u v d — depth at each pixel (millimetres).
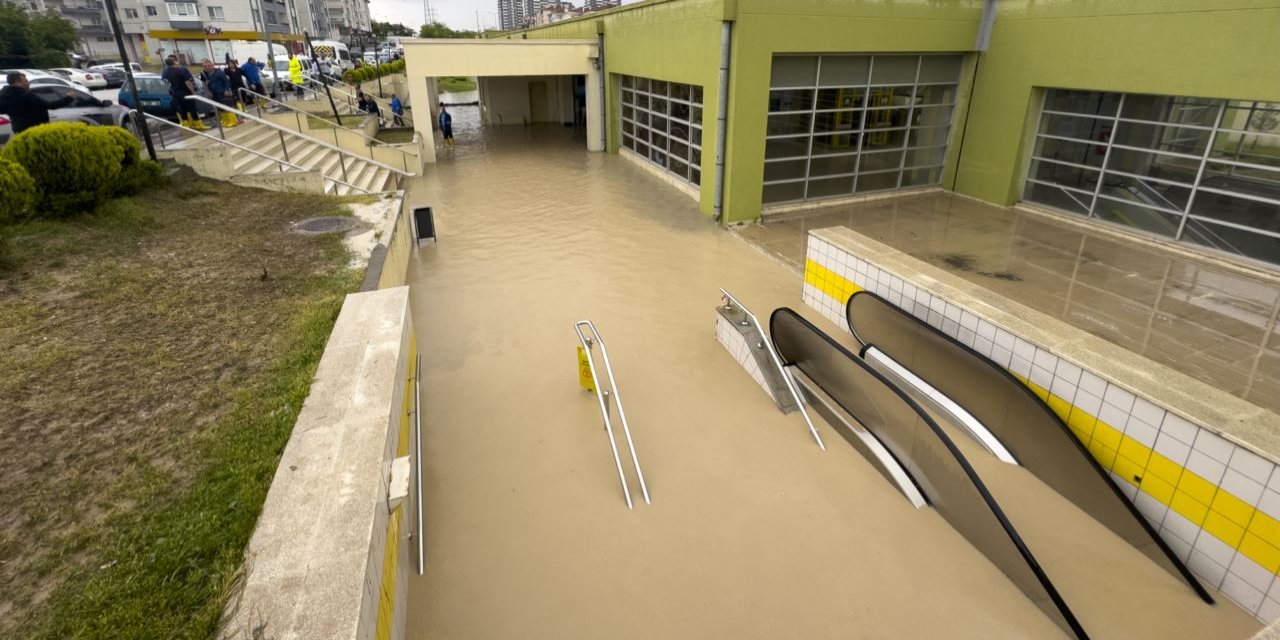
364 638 2553
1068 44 11070
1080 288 8773
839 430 5523
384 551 3225
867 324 6855
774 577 4094
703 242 10938
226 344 5680
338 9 90000
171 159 10898
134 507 3734
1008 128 12422
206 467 4090
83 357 5332
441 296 8586
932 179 14195
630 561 4215
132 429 4438
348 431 3715
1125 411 4324
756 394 6180
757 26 10844
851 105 12578
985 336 5477
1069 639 3672
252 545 2857
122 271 7137
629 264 9789
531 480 4996
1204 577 3998
